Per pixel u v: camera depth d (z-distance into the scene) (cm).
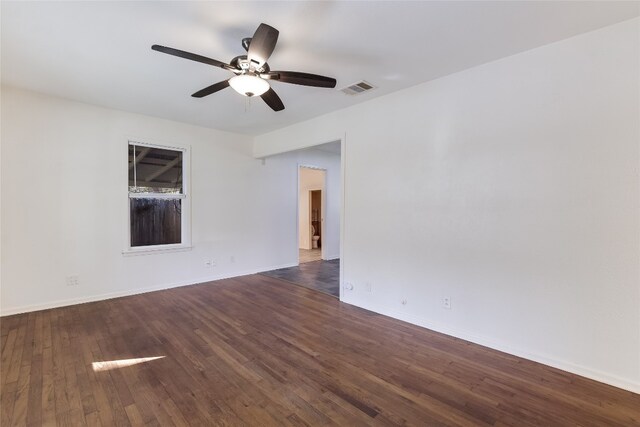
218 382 217
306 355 256
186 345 272
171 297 411
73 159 372
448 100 294
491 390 209
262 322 327
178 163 471
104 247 397
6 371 228
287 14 203
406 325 320
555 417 183
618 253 212
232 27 219
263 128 493
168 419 181
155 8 197
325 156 703
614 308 214
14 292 340
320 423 178
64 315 340
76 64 275
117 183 405
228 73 292
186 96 352
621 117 211
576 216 228
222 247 517
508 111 258
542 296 243
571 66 228
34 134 347
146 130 428
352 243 384
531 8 196
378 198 354
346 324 322
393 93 337
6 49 249
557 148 235
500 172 263
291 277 532
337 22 212
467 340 284
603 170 217
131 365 238
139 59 266
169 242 465
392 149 339
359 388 211
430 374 229
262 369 235
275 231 598
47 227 358
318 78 234
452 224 293
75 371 229
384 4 192
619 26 210
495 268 267
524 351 251
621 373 212
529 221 248
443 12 200
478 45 241
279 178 603
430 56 258
